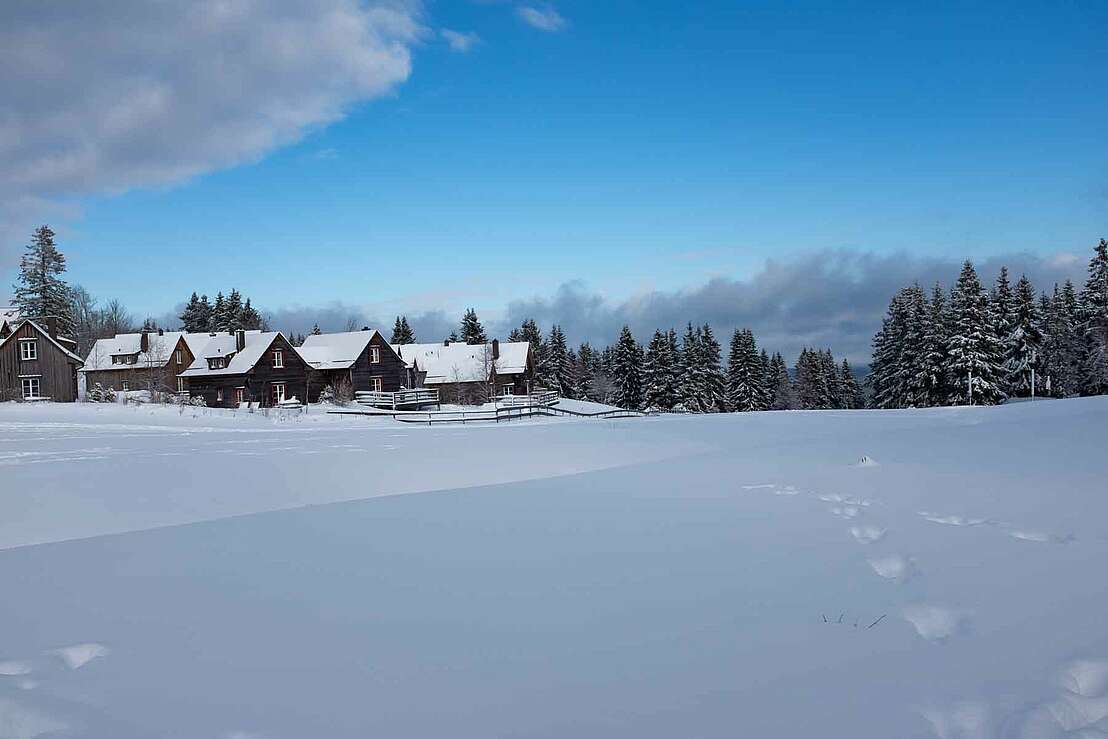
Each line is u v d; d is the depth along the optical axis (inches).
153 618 212.8
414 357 2876.5
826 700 149.7
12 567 277.9
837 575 240.8
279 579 254.5
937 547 270.7
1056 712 141.3
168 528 352.8
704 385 2972.4
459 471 580.4
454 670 169.5
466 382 2691.9
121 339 2522.1
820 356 3336.6
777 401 3503.9
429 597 228.7
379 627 201.2
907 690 153.4
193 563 280.2
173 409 1517.0
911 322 2395.4
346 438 940.6
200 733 139.8
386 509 393.1
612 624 199.3
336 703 152.5
